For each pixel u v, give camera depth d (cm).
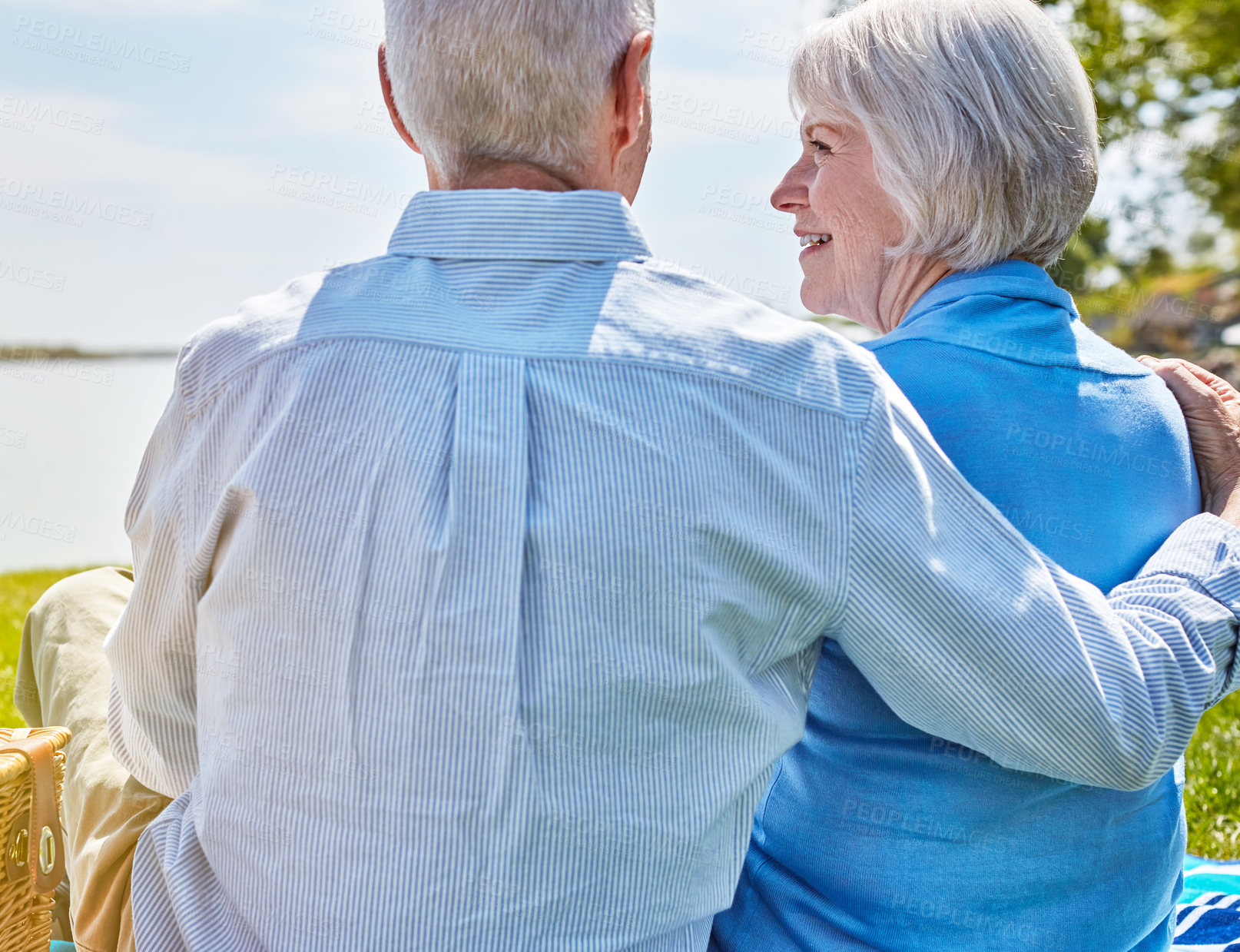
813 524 100
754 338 101
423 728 94
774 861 137
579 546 95
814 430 100
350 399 98
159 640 114
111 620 191
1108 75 1112
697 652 98
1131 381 136
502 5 105
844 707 129
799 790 135
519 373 97
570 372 97
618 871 99
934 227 138
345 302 103
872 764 129
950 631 104
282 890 100
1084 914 127
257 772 101
